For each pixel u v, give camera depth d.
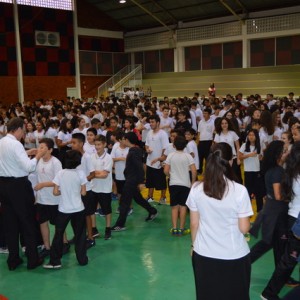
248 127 7.17
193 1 19.80
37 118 10.45
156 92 23.17
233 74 20.58
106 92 23.45
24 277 4.29
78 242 4.50
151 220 6.09
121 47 25.23
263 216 3.66
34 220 4.47
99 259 4.70
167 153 6.47
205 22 21.58
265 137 5.98
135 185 5.59
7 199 4.29
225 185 2.60
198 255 2.68
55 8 21.83
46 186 4.39
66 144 7.84
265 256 4.65
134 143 5.62
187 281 4.10
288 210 3.51
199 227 2.71
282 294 3.73
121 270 4.40
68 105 13.26
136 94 19.41
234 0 18.94
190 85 21.94
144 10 21.41
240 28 20.30
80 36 23.20
